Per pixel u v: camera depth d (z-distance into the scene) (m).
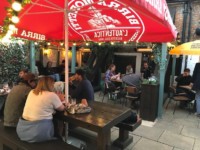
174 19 8.08
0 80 5.74
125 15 2.90
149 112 4.90
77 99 3.59
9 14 1.95
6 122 2.80
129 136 3.64
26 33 3.73
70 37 4.31
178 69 8.00
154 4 1.76
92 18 3.40
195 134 4.15
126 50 9.38
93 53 8.87
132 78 6.06
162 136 3.97
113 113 2.77
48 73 7.23
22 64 6.23
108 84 6.74
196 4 7.73
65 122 2.82
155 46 5.05
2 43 5.69
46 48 8.93
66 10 2.66
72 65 7.30
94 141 3.42
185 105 6.32
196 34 7.67
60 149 2.27
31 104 2.41
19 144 2.34
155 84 4.90
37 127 2.36
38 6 2.96
